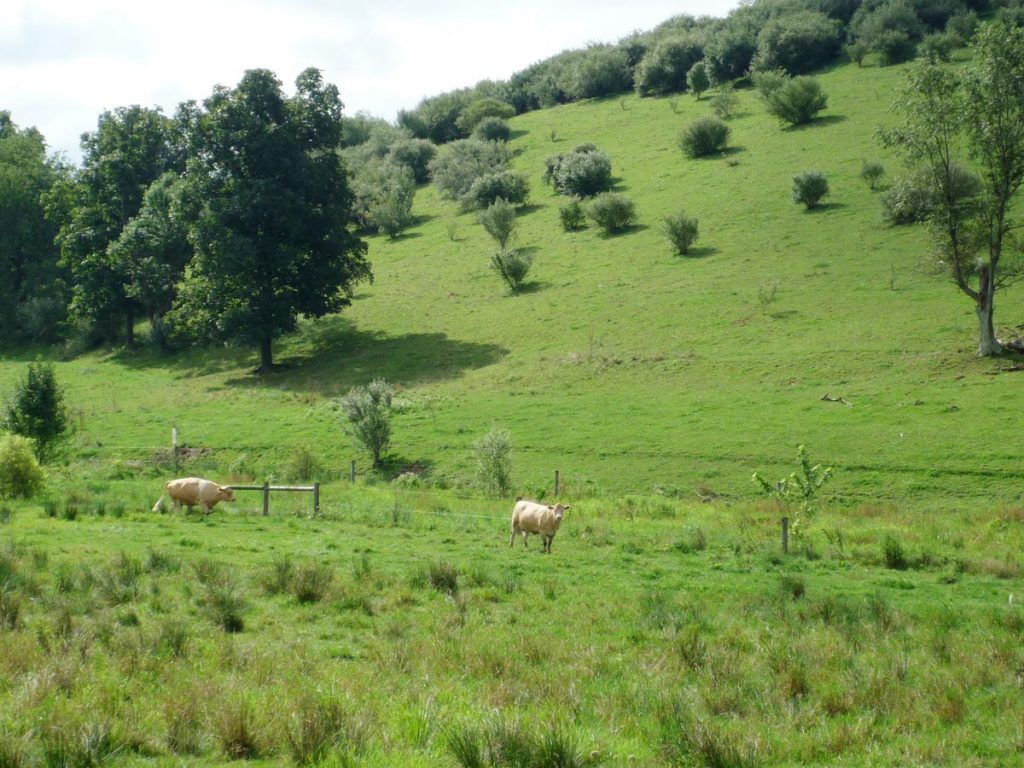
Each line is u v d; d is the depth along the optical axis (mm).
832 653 12766
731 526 27109
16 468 29594
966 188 45281
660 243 74625
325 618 14484
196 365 70375
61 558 18062
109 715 8984
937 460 34812
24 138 98188
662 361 52156
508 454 36750
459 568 18766
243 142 62188
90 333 82500
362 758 8281
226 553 19969
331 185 65375
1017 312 49500
